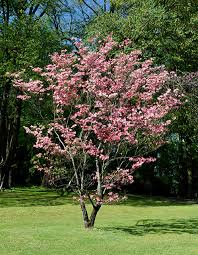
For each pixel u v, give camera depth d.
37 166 14.83
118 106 12.71
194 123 22.30
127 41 16.42
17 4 26.08
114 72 13.25
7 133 28.11
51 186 30.39
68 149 12.79
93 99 13.24
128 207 20.00
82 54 13.47
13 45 22.41
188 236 11.47
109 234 11.40
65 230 12.04
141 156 13.05
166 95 12.79
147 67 13.34
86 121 11.79
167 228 13.06
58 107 14.16
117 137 11.66
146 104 13.10
